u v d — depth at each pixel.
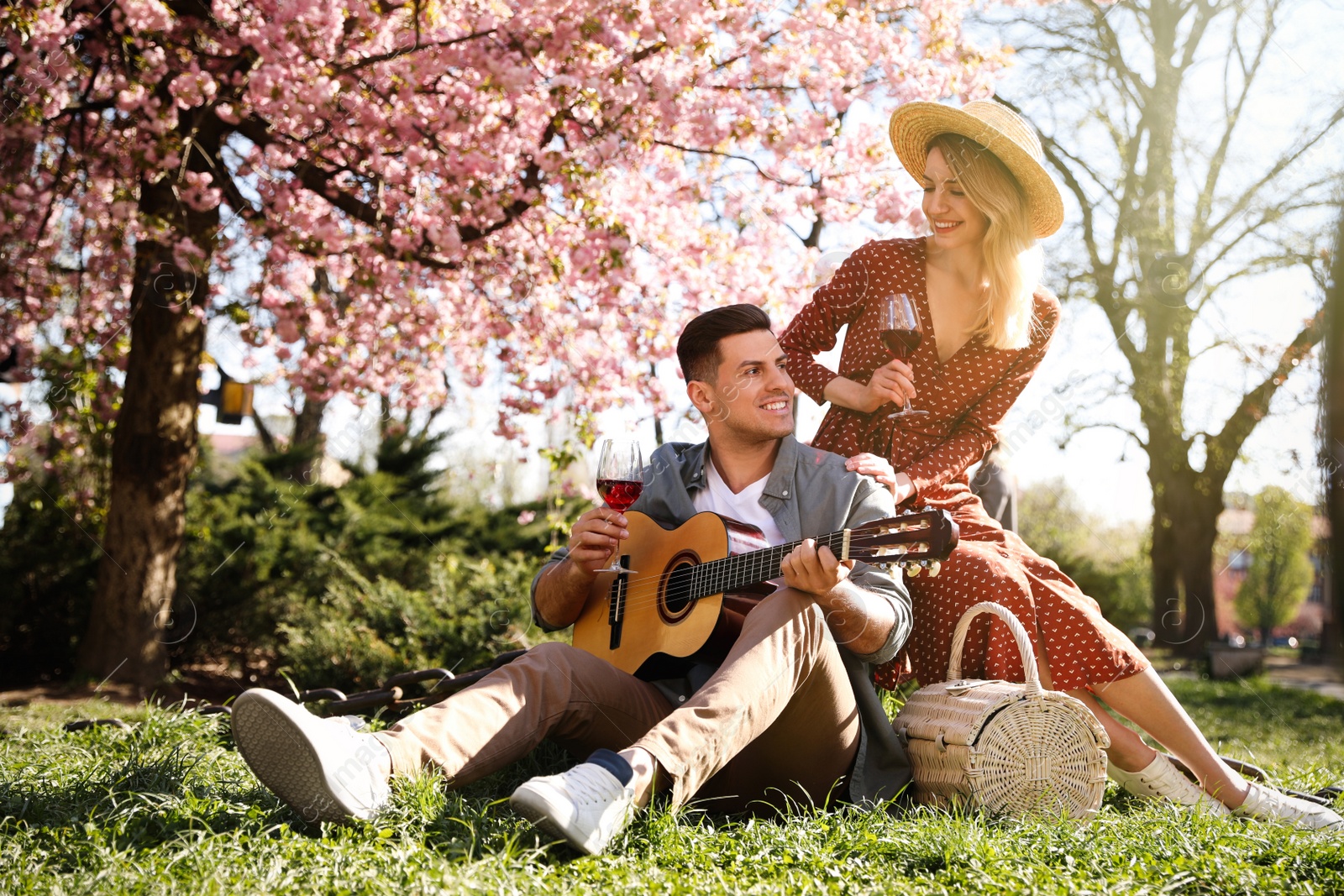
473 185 6.27
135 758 2.35
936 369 3.16
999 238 2.97
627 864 1.72
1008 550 2.83
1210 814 2.18
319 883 1.58
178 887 1.58
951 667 2.55
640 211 6.44
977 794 2.18
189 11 6.41
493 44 5.98
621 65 5.74
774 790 2.26
